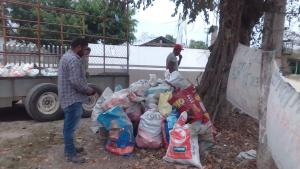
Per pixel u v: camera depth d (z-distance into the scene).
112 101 4.62
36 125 5.69
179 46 6.95
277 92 2.43
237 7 4.95
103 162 3.92
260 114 3.42
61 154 4.18
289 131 2.08
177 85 5.17
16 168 3.69
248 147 4.52
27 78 5.91
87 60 7.02
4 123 5.86
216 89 5.46
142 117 4.37
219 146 4.52
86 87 3.72
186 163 3.78
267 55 3.29
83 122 6.04
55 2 14.62
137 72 12.65
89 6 14.52
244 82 4.48
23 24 13.43
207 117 4.54
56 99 6.09
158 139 4.29
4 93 5.63
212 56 5.66
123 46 7.82
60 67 3.74
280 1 4.05
